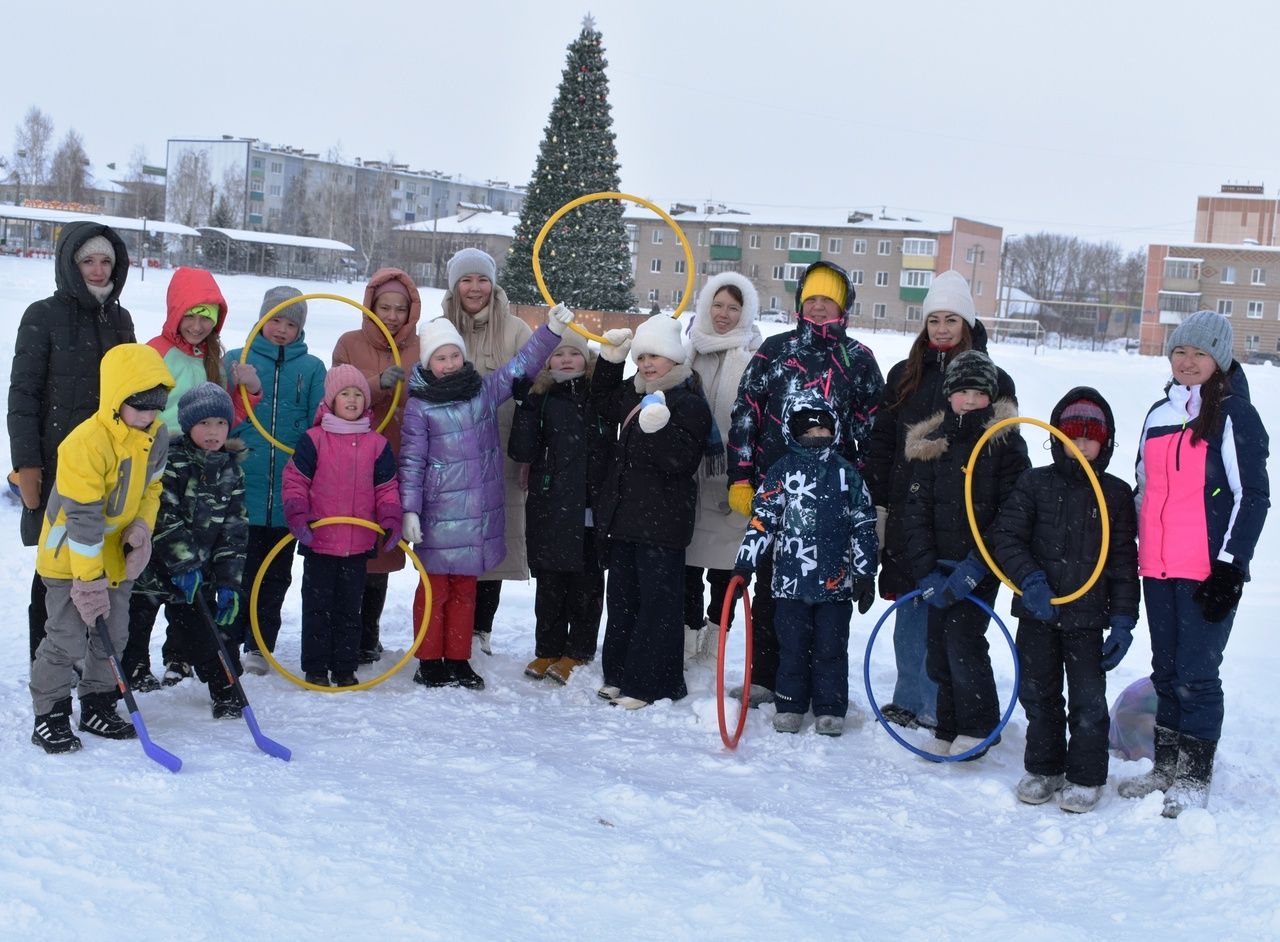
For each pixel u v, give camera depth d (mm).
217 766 4117
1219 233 78438
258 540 5848
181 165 96438
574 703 5457
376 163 105125
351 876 3248
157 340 5086
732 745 4863
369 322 5961
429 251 79812
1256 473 4262
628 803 4043
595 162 25844
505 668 6000
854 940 3139
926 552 4902
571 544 5656
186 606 4754
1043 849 3904
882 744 5016
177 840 3389
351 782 4043
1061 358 31906
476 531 5543
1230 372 4383
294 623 6730
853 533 5113
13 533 8633
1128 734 4938
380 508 5422
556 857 3527
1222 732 5562
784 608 5191
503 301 6070
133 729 4484
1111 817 4184
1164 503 4398
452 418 5512
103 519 4203
